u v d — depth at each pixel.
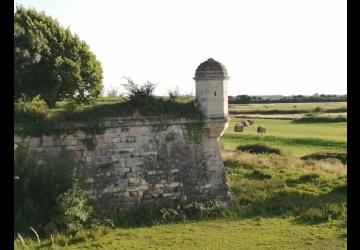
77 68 24.97
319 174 28.17
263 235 17.66
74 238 17.05
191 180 21.94
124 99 21.75
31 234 17.05
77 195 18.59
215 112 22.19
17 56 21.78
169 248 16.12
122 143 20.98
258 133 52.03
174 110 21.89
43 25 24.58
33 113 19.81
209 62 22.17
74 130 20.19
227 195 22.36
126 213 20.31
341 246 16.14
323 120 65.75
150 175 21.28
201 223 19.67
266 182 26.11
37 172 18.41
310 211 20.33
